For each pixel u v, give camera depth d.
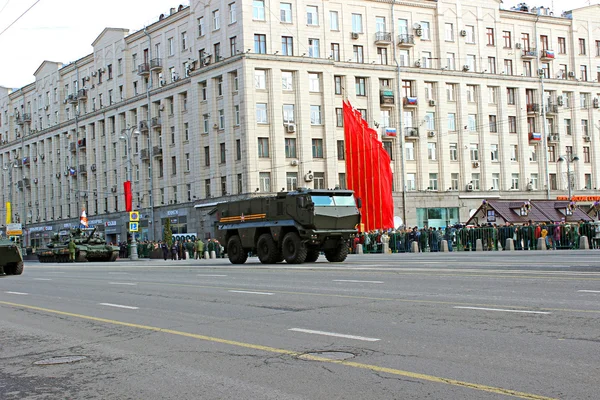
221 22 57.22
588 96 70.88
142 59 67.38
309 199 26.89
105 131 73.19
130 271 28.77
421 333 9.09
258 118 55.50
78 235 52.25
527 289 13.25
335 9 58.91
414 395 6.12
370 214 52.09
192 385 6.95
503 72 66.25
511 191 65.75
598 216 50.78
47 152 85.81
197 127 59.75
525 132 66.81
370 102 59.91
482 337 8.58
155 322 11.57
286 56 56.12
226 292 16.08
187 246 51.12
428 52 63.00
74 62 79.00
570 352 7.50
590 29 71.12
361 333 9.35
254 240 29.73
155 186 66.50
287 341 9.07
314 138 57.38
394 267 21.81
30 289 20.16
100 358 8.62
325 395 6.28
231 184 56.31
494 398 5.92
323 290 15.30
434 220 62.22
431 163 62.97
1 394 6.93
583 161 70.06
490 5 65.81
